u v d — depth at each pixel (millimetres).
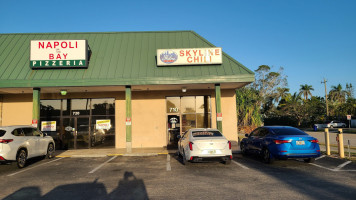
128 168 9211
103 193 6008
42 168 9625
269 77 55469
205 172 8234
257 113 30203
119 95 16797
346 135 25906
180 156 11734
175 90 16891
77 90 15523
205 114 16859
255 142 10766
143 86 14602
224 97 16859
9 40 16812
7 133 9320
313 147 8945
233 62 15203
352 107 47656
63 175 8219
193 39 17406
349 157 10727
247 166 9195
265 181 6875
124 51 16156
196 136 9406
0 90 14547
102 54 15805
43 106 16547
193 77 13875
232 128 16562
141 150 14766
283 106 51938
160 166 9469
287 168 8727
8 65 14547
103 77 13953
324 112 52156
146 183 6891
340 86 65188
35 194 6043
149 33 18078
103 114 16656
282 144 8969
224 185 6520
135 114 16734
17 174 8500
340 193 5648
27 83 13320
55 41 14406
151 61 15344
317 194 5602
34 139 10773
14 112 16312
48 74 14031
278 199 5277
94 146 16344
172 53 14875
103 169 9133
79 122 16531
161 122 16719
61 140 16312
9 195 5984
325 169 8453
